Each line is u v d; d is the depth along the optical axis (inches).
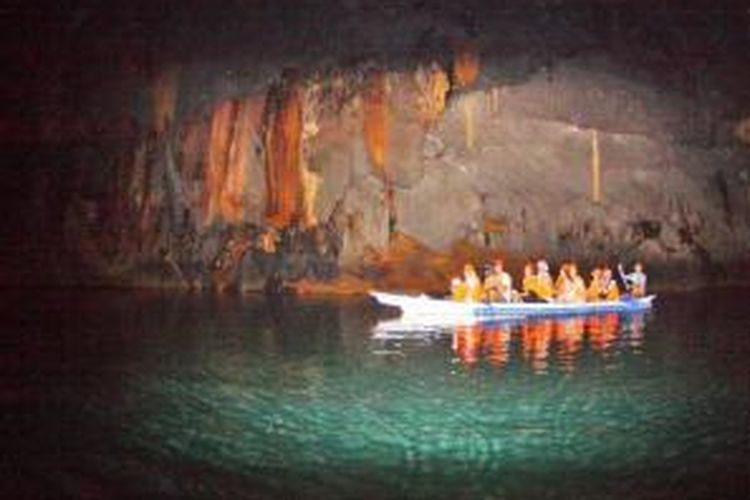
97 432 469.4
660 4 1005.8
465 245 1027.3
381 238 1011.9
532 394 533.6
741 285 1056.8
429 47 1003.9
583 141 1019.3
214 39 1021.2
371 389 550.9
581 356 647.1
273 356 654.5
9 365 629.3
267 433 463.5
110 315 845.8
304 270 1012.5
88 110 1066.1
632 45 1011.9
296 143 1011.3
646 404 510.6
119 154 1064.8
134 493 386.0
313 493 381.7
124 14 1037.8
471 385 559.2
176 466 416.8
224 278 1025.5
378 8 998.4
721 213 1059.9
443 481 391.5
